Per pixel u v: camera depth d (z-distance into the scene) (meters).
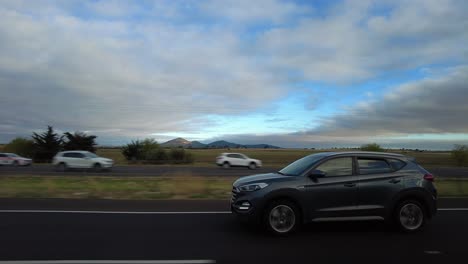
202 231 7.46
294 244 6.57
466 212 9.90
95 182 18.02
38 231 7.27
